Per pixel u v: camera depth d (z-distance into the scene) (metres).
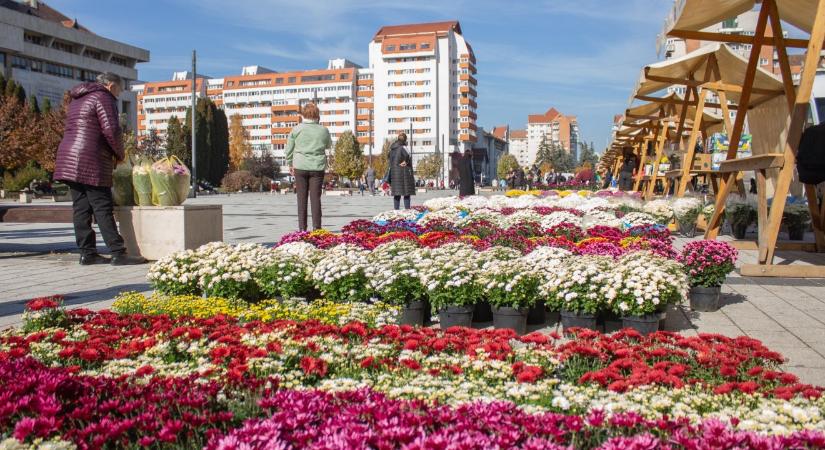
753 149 13.70
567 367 4.16
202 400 3.04
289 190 77.06
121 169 10.80
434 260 6.60
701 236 14.24
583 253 8.12
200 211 10.94
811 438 2.50
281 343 4.27
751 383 3.49
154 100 183.38
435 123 157.00
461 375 3.75
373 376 3.79
